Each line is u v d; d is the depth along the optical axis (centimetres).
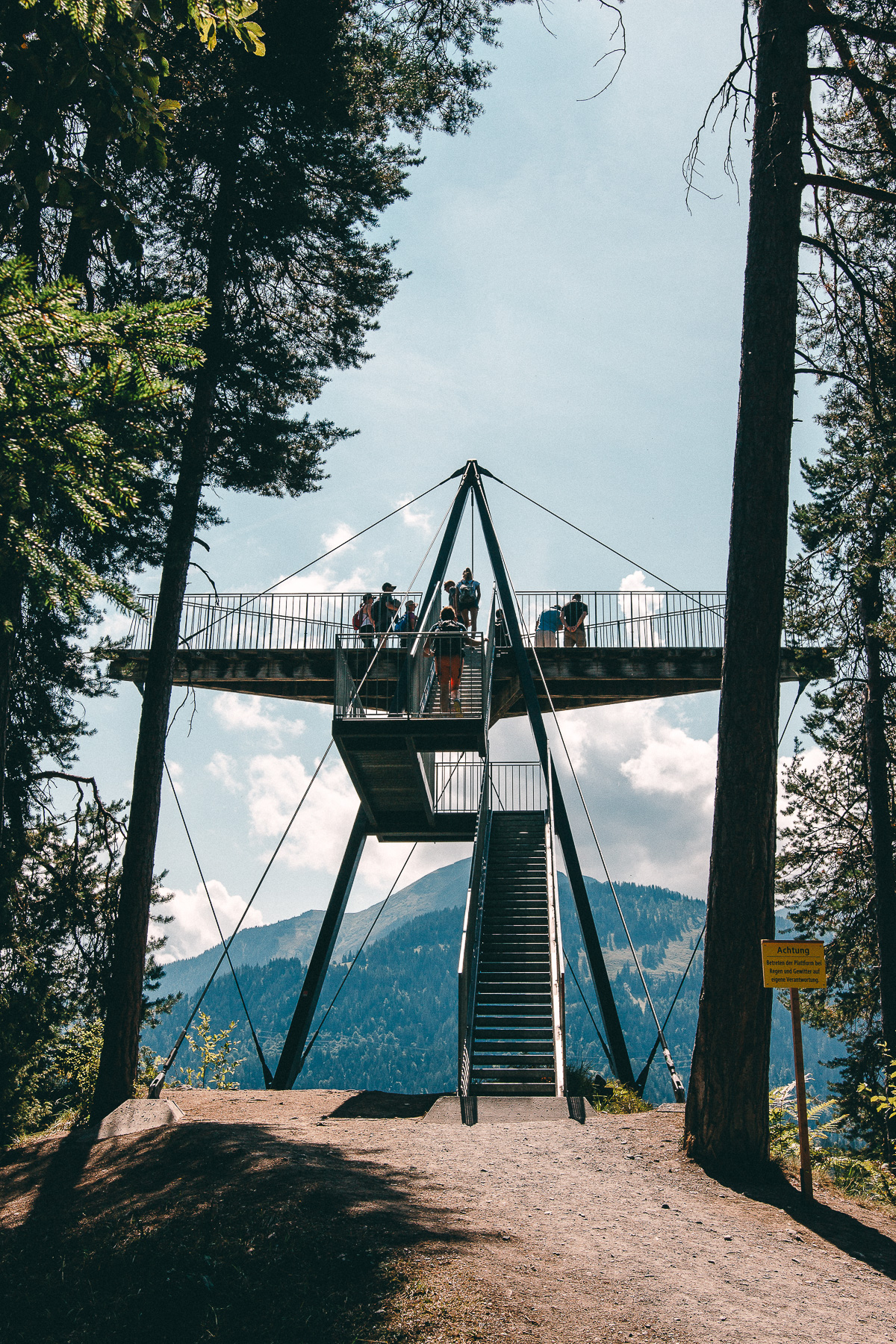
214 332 1279
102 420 264
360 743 1495
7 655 922
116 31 378
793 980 787
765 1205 734
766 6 969
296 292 1508
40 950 1474
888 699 2016
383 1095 1309
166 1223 662
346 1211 634
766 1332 505
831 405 1620
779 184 935
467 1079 1110
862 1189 878
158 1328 546
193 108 1292
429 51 1235
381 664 1955
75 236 1028
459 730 1459
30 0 353
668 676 2112
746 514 905
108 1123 1007
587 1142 876
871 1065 1880
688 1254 616
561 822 1806
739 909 846
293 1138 871
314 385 1566
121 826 1608
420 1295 521
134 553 1302
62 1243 672
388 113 1473
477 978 1324
